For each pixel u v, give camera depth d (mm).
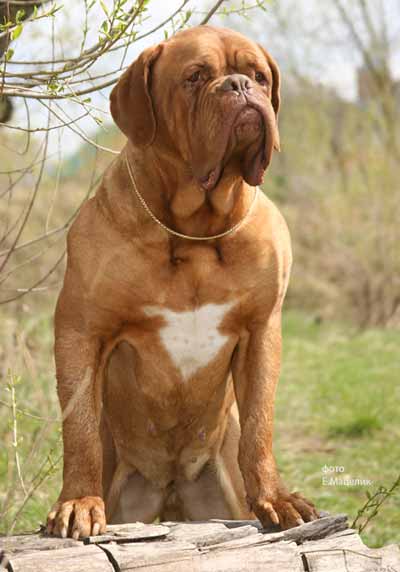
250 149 3484
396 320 13805
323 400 8695
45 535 3258
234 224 3695
